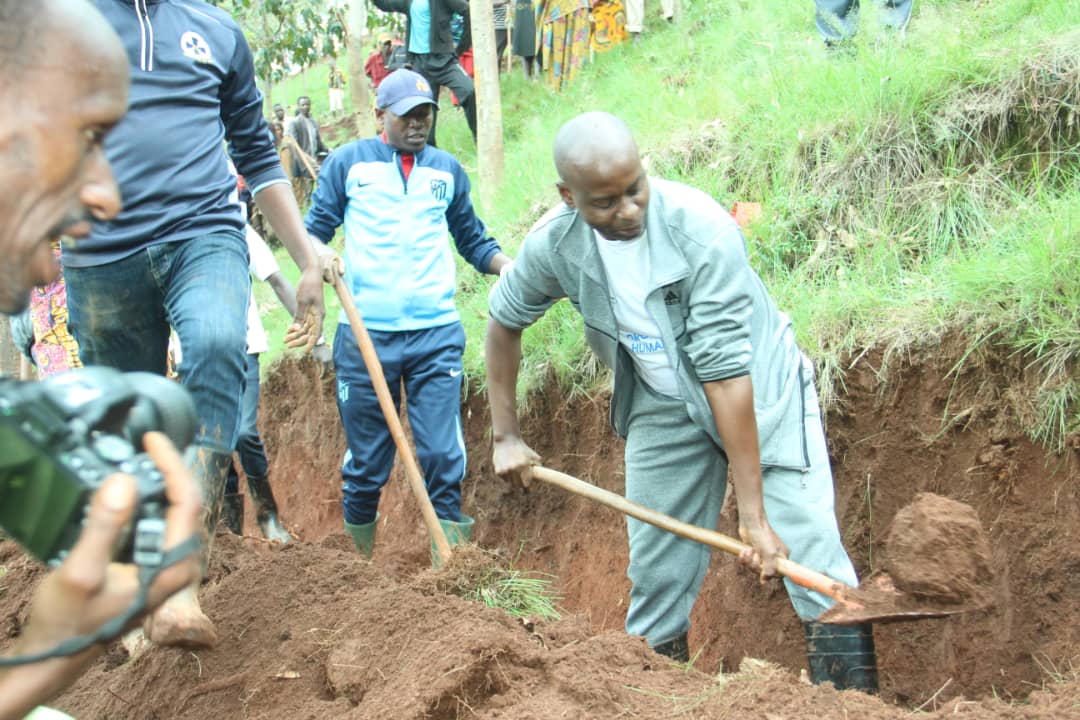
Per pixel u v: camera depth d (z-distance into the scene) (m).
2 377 1.21
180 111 3.61
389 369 5.70
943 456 4.87
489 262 6.06
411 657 3.38
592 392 6.24
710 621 5.49
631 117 8.45
